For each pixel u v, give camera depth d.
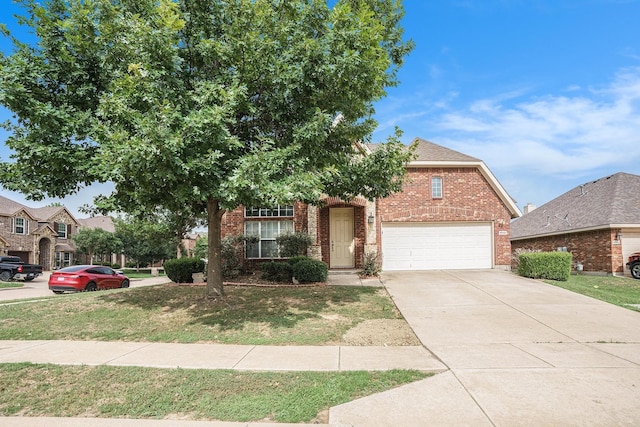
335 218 17.72
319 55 8.37
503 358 6.39
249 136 9.80
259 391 5.10
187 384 5.33
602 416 4.29
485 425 4.11
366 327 8.59
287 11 8.89
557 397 4.80
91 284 18.95
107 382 5.43
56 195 9.68
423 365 6.10
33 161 8.70
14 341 7.91
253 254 17.20
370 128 10.59
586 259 19.48
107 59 8.70
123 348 7.26
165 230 24.52
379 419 4.28
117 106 7.44
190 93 7.95
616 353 6.66
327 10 9.01
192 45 9.02
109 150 7.06
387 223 17.77
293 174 8.25
